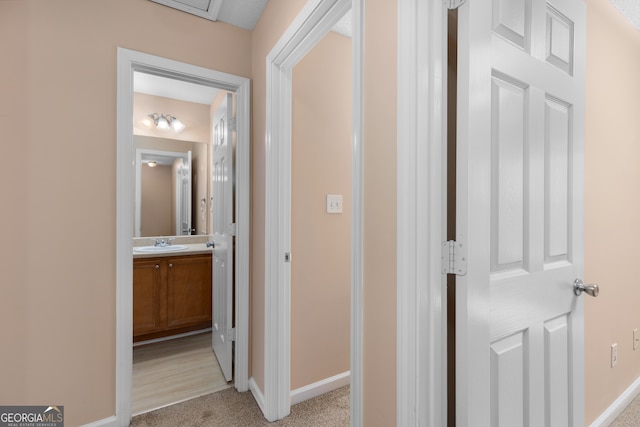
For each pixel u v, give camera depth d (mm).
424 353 801
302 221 1911
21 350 1429
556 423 1056
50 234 1483
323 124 1983
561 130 1074
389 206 894
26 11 1436
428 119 799
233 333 2096
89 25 1572
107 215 1609
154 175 3254
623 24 1715
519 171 924
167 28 1781
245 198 2000
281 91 1754
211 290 3006
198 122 3457
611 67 1628
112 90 1623
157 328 2760
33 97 1448
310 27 1356
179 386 2076
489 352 845
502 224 872
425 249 805
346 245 2092
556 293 1061
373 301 948
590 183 1486
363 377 986
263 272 1832
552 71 1033
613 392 1664
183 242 3357
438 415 809
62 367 1507
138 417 1746
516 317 918
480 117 809
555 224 1049
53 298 1489
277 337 1747
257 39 1958
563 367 1097
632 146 1799
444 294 822
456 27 822
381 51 926
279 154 1758
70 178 1525
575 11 1133
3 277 1397
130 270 1668
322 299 1998
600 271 1555
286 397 1769
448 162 829
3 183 1396
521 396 939
